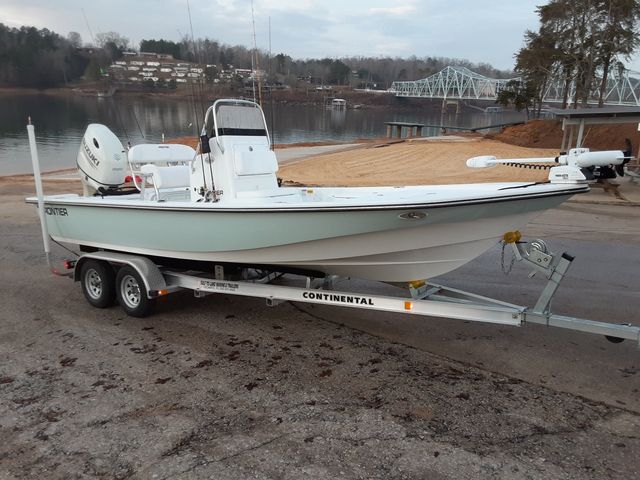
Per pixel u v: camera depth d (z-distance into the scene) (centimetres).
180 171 545
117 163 572
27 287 597
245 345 427
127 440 293
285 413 319
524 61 3844
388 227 374
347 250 405
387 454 276
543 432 296
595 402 329
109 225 513
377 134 4338
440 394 340
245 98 505
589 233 858
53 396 344
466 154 2222
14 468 270
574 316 473
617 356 396
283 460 272
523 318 369
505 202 358
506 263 675
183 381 364
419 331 452
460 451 278
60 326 476
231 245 436
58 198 571
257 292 452
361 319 484
